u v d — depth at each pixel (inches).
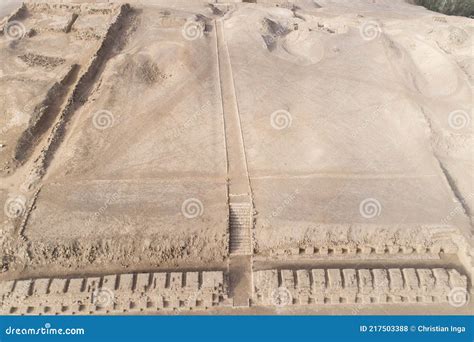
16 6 1628.9
